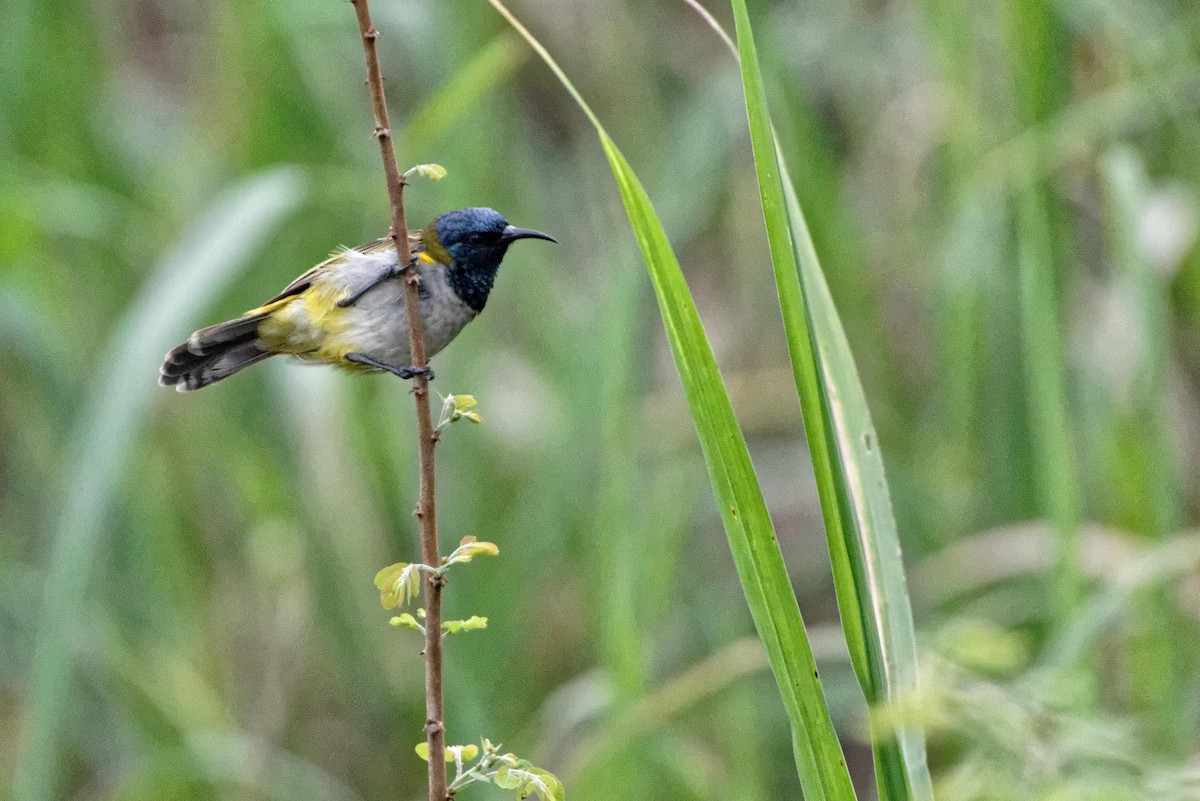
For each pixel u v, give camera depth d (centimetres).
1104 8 1032
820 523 1395
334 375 1080
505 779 488
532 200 1259
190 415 1195
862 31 1307
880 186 1270
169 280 927
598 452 1084
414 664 1159
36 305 1133
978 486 1102
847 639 502
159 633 1138
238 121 1190
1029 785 496
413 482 1118
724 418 493
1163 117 1050
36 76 1211
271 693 1155
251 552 1167
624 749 946
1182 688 934
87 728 1184
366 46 546
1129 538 975
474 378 1153
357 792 1182
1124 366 993
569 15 1329
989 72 1095
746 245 1291
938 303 1126
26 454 1223
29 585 1160
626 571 934
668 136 1310
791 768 1142
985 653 511
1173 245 1023
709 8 1452
